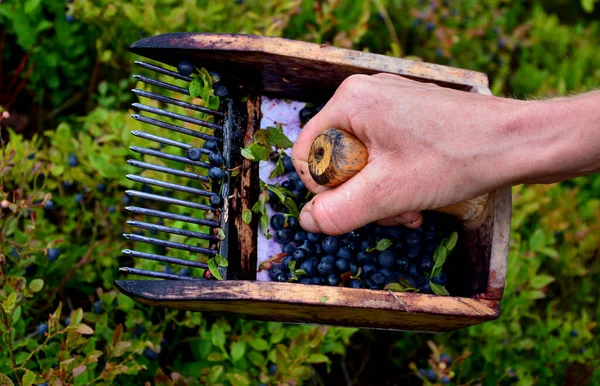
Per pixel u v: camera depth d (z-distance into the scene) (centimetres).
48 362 78
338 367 96
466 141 68
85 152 88
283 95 81
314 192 74
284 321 80
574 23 137
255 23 100
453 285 77
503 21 118
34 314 86
